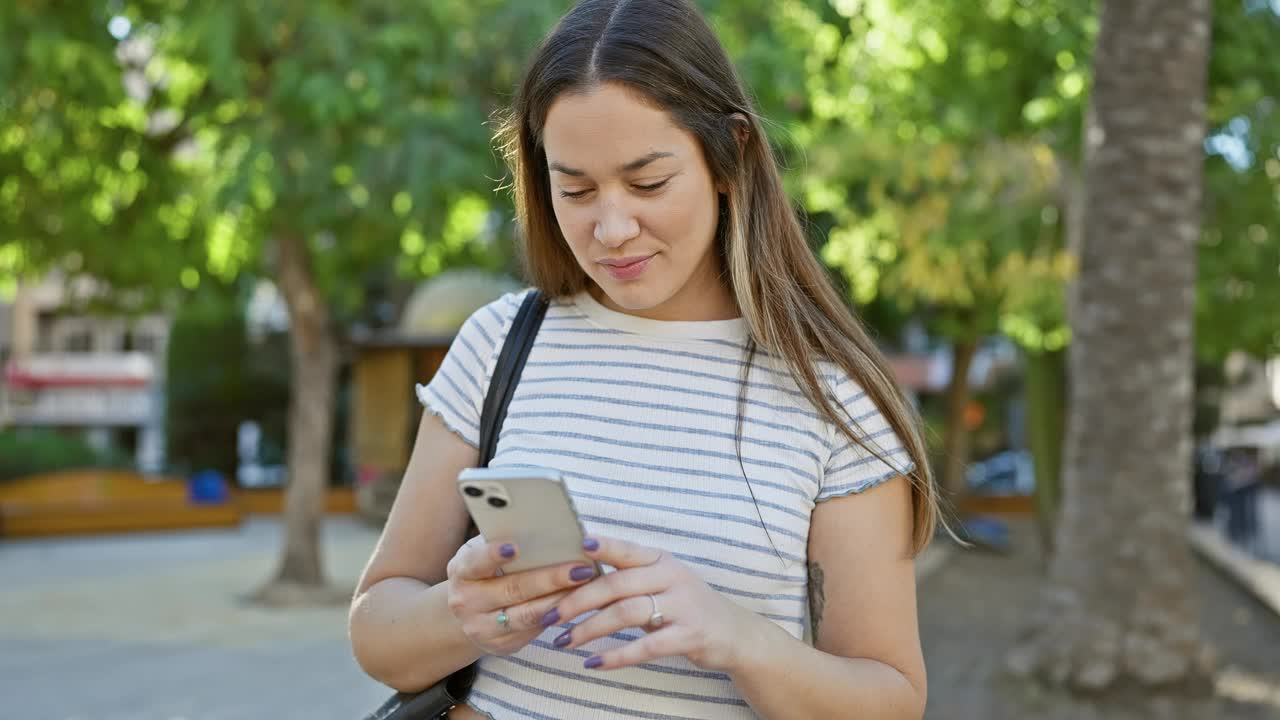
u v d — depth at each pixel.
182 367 27.67
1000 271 10.66
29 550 16.38
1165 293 6.45
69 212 10.72
